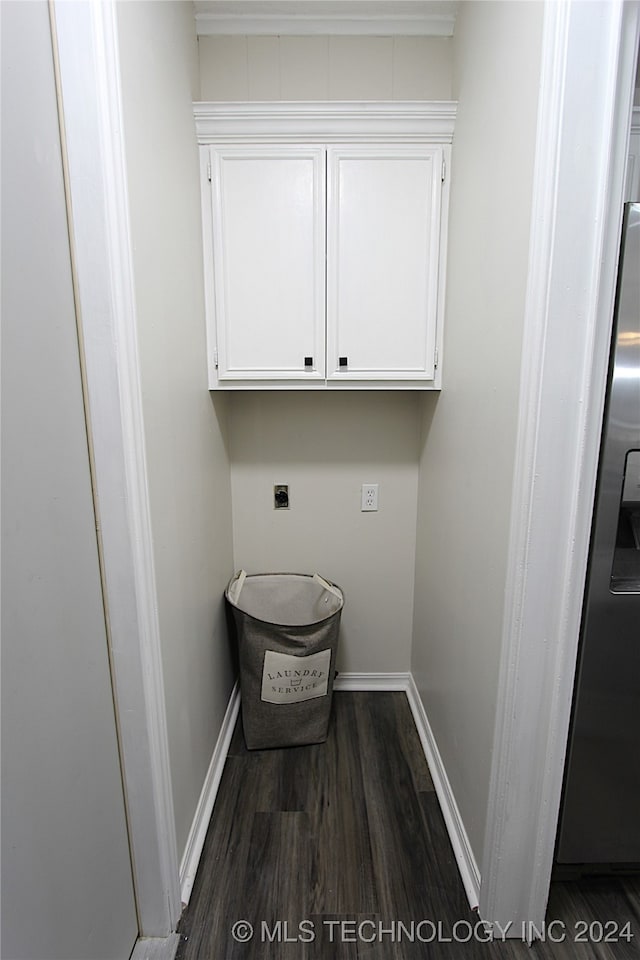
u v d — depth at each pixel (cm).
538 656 108
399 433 205
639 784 125
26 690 77
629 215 97
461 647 146
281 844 149
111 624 106
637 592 113
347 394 203
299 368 170
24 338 77
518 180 104
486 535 125
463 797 144
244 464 207
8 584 73
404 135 157
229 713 198
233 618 189
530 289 97
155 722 114
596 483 107
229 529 205
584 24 84
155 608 111
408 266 165
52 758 84
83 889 95
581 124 88
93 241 92
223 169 159
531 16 97
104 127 88
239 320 167
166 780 119
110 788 108
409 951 121
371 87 172
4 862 72
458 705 149
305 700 184
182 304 136
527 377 99
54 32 85
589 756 122
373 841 150
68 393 91
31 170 79
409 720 205
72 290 92
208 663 166
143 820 117
